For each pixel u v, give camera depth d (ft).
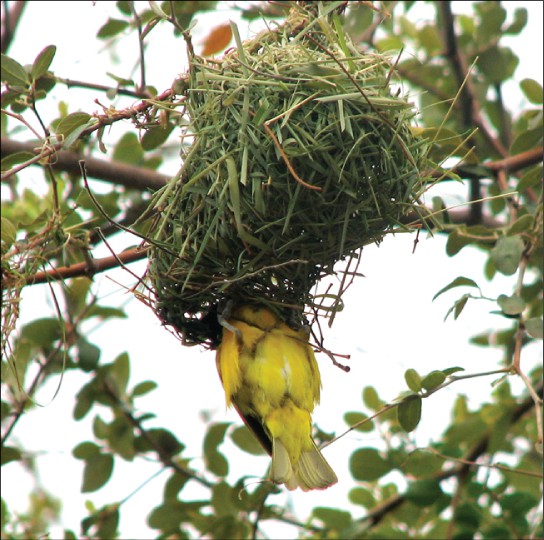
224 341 31.42
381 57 27.89
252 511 37.47
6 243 30.14
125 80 33.42
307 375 30.91
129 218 38.45
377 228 27.84
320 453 30.48
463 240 31.35
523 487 39.70
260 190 26.40
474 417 40.88
